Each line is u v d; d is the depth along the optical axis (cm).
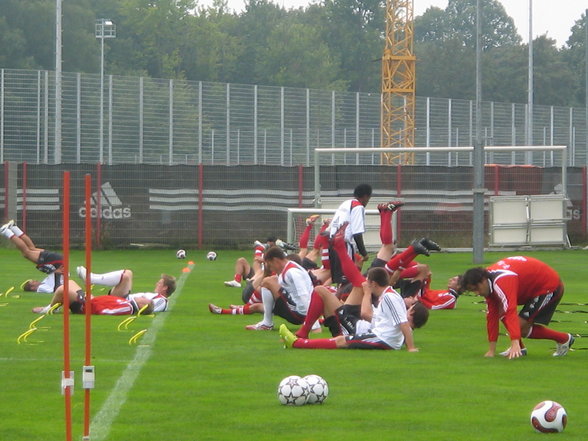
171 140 5800
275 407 1232
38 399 1268
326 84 11775
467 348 1733
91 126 5678
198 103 5869
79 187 4409
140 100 5744
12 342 1742
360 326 1745
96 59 10562
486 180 4625
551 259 4044
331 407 1234
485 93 12344
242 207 4497
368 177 4509
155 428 1120
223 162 5919
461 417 1183
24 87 5547
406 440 1073
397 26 10381
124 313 2161
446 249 4491
